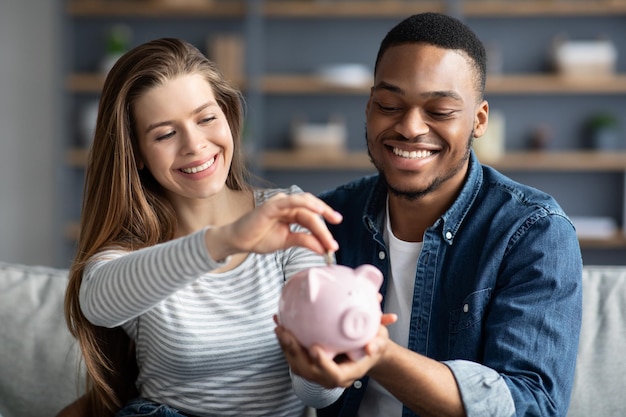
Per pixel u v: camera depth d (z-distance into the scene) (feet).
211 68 4.97
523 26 14.39
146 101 4.75
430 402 4.02
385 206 5.25
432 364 4.05
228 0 14.69
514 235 4.75
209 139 4.84
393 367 3.89
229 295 4.90
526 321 4.49
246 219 3.75
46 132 15.51
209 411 4.91
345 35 14.75
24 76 15.40
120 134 4.83
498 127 13.96
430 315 4.91
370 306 3.65
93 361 5.06
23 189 15.61
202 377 4.90
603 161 13.83
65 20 14.39
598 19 14.32
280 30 14.76
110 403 5.17
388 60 4.65
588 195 14.89
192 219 5.18
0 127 15.49
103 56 14.99
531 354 4.41
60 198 14.52
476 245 4.89
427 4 13.96
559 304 4.55
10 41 15.33
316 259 5.08
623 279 5.60
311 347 3.63
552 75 14.03
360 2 14.29
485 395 4.08
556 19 14.34
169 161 4.80
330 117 14.99
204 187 4.87
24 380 5.71
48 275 6.04
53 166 15.44
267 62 14.84
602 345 5.36
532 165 13.85
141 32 14.97
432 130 4.64
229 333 4.82
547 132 14.49
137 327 4.98
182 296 4.83
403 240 5.13
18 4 15.26
